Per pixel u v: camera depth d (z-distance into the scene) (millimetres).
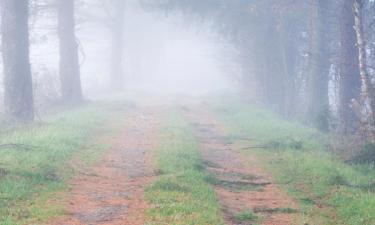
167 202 16391
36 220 14406
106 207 16203
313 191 19531
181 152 24203
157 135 30250
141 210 15891
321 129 33719
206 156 25703
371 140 25562
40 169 19516
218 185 20172
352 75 33281
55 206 15773
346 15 33719
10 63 32344
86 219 14992
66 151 23406
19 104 32250
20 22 32344
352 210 16609
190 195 17297
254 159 25219
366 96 26500
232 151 27359
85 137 27906
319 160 23688
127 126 34000
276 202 18188
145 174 20875
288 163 23719
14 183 17422
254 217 16078
